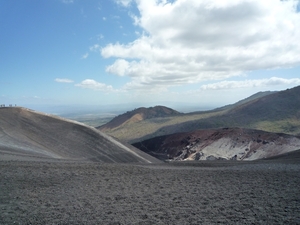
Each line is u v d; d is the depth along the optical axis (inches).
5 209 388.8
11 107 2223.2
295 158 1355.8
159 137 3973.9
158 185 599.2
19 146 1326.3
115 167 858.1
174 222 347.3
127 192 524.4
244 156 2842.0
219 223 343.0
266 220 351.3
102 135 2057.1
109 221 348.5
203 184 612.7
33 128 1847.9
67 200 451.5
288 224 335.9
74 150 1648.6
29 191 503.8
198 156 3014.3
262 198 470.9
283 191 527.2
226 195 498.9
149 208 410.6
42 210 390.3
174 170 868.6
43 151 1378.0
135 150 2263.8
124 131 7372.1
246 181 645.9
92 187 564.1
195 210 400.2
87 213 380.8
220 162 1346.0
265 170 844.0
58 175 670.5
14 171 671.8
